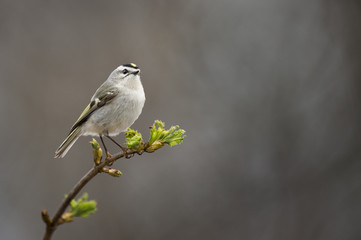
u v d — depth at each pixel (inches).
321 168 518.6
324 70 567.5
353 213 486.9
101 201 492.7
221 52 591.2
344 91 553.9
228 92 568.1
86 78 537.3
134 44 565.0
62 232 473.1
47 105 519.5
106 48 558.9
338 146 529.0
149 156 536.7
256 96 564.4
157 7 592.1
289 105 553.9
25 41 556.7
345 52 565.3
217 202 508.7
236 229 488.7
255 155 534.9
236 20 610.5
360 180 505.0
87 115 310.3
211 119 554.9
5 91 526.9
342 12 577.6
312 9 598.5
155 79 551.2
